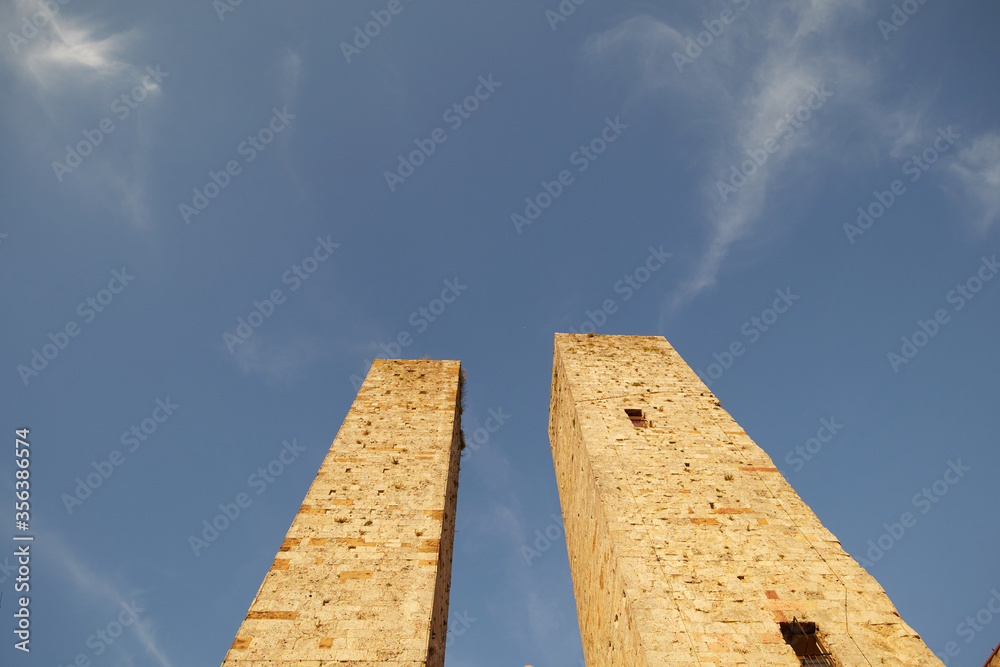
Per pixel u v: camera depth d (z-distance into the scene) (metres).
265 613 11.43
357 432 16.91
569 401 18.64
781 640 10.43
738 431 16.31
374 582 12.16
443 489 14.68
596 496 14.21
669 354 20.89
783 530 12.91
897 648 10.30
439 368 20.95
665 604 11.09
